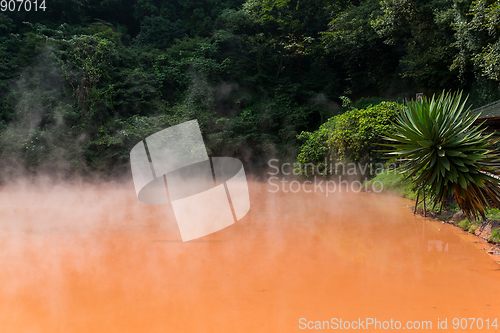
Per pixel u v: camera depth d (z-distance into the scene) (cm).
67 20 1850
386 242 453
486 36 1005
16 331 233
